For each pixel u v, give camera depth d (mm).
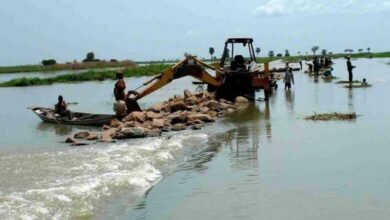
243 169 12945
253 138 17688
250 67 32062
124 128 19484
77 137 19719
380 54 178500
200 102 28500
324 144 15859
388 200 9773
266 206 9703
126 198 10688
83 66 120750
